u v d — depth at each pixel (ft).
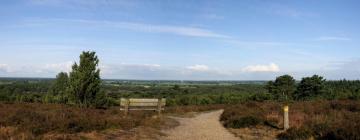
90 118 52.65
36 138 36.09
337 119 54.39
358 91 170.09
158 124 56.65
